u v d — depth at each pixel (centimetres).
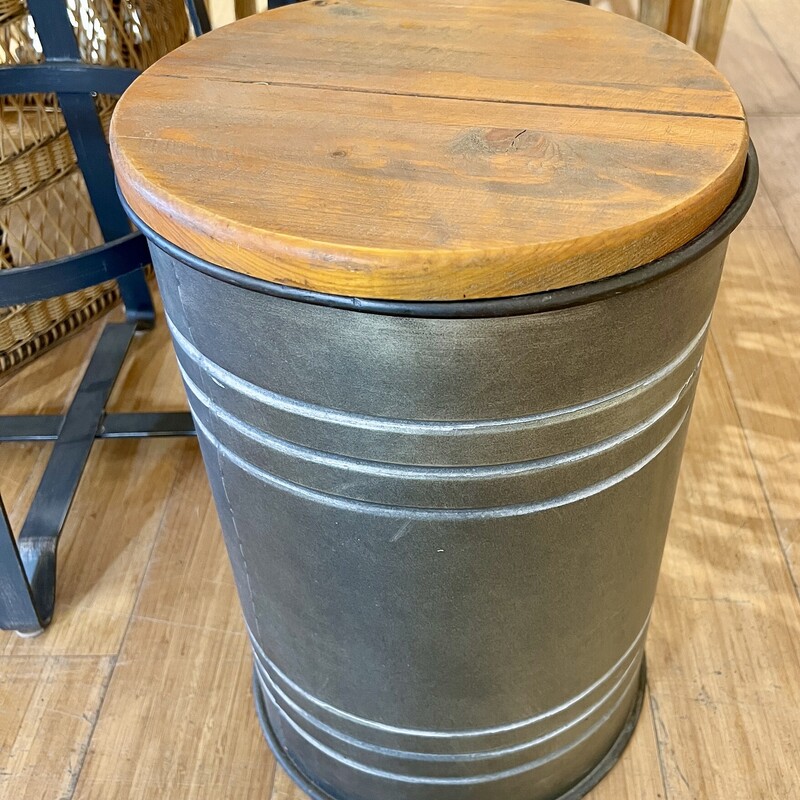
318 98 68
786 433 142
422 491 60
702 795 96
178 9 156
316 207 53
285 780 99
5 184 132
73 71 116
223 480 71
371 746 86
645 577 80
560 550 67
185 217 54
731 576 120
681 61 72
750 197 58
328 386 56
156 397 153
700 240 54
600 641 79
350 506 63
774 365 156
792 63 260
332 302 51
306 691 85
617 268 51
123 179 60
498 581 67
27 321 155
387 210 53
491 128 63
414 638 71
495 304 50
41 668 111
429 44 77
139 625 116
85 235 158
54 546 120
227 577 122
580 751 92
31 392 153
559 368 55
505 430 57
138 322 164
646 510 71
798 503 130
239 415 63
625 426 62
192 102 67
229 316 56
